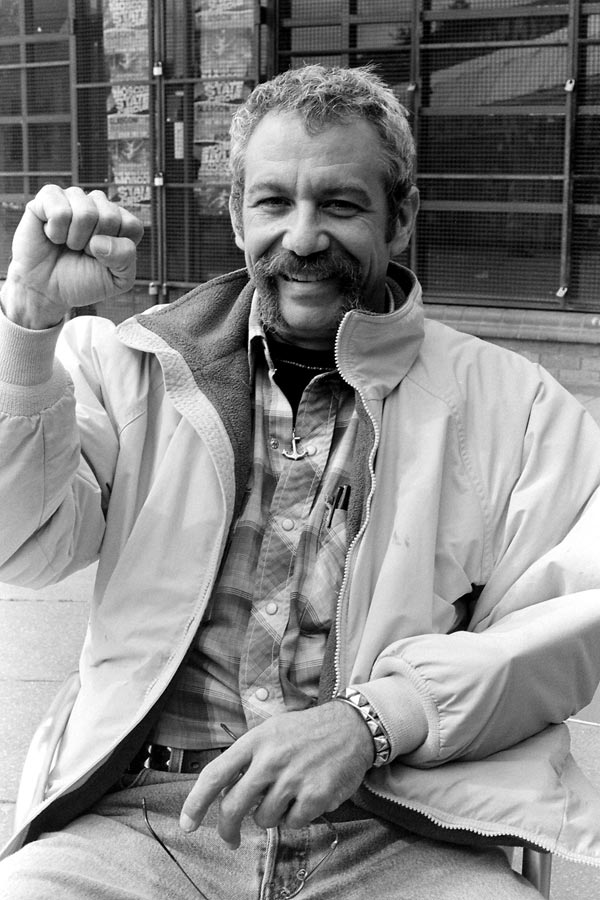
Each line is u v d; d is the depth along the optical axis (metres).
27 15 10.05
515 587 1.70
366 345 1.75
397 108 1.77
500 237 9.13
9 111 10.32
